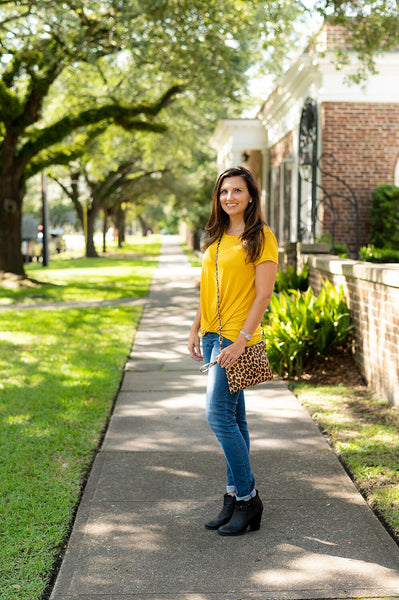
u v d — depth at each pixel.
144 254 38.62
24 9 14.49
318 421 5.41
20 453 4.63
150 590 2.90
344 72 13.65
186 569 3.08
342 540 3.34
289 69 15.00
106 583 2.96
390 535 3.40
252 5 12.58
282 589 2.89
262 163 22.58
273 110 19.12
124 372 7.55
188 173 41.97
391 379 5.82
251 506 3.44
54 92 20.48
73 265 29.03
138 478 4.21
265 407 5.89
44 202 28.23
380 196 13.45
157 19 12.26
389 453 4.53
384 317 6.00
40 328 10.73
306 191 15.54
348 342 7.36
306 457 4.54
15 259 18.45
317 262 9.21
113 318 11.78
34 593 2.88
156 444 4.89
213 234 3.48
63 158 19.55
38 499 3.85
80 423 5.40
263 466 4.39
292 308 7.16
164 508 3.76
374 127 13.85
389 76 13.70
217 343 3.38
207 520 3.60
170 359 8.23
